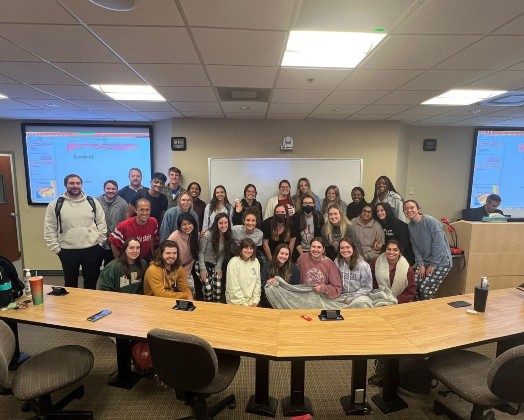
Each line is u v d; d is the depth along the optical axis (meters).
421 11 1.67
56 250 3.23
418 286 3.24
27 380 1.77
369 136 4.90
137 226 3.21
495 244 3.49
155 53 2.25
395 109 4.09
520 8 1.63
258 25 1.83
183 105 3.90
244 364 2.69
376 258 3.25
